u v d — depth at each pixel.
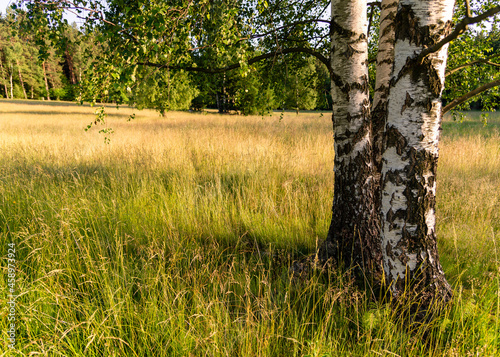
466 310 2.18
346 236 3.03
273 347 2.04
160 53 3.31
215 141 9.50
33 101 52.12
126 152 7.73
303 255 3.52
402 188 2.18
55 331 2.12
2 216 4.06
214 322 2.12
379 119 3.08
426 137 2.09
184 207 4.54
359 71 2.79
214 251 3.46
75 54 48.53
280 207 4.60
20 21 3.21
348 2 2.65
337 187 3.09
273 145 8.95
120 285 2.58
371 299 2.53
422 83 2.02
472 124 16.31
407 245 2.23
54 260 2.86
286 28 4.51
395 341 1.99
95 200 4.71
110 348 1.97
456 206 4.46
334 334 2.15
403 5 2.00
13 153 7.96
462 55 4.58
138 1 2.66
